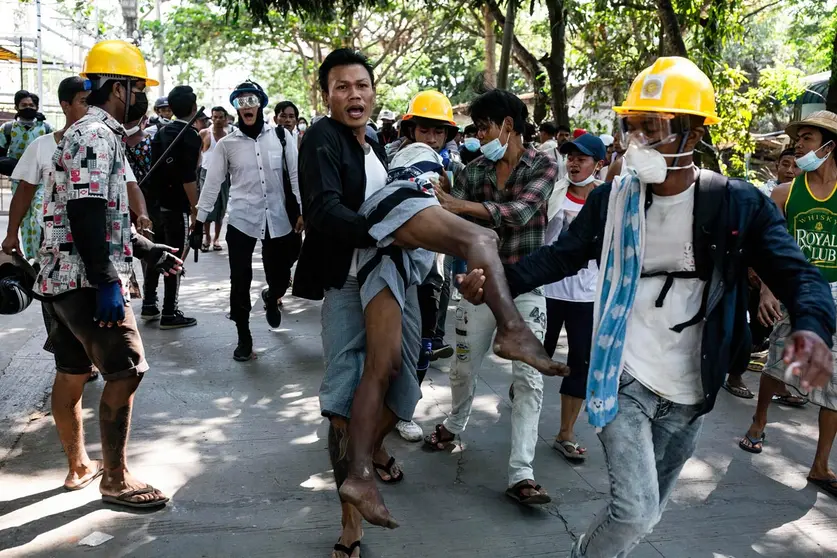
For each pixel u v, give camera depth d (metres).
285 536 3.42
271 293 6.27
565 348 6.65
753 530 3.68
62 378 3.66
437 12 25.62
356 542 3.23
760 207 2.48
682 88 2.49
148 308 7.04
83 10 21.44
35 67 19.36
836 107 9.13
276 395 5.21
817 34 21.11
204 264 9.98
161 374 5.53
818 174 4.34
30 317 6.91
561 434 4.43
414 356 3.10
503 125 3.96
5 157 6.53
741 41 11.45
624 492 2.56
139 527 3.45
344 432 3.01
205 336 6.55
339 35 24.58
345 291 3.07
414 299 3.12
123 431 3.57
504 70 12.16
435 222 2.73
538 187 3.96
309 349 6.28
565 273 2.72
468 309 4.13
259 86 5.83
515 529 3.57
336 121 3.07
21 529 3.38
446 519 3.64
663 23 9.72
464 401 4.33
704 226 2.52
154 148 6.36
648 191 2.59
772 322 4.50
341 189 2.97
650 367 2.61
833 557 3.47
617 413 2.61
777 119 18.08
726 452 4.60
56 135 4.31
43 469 3.97
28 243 5.41
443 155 5.74
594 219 2.67
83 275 3.39
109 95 3.45
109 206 3.40
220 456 4.23
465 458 4.34
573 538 3.50
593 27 12.91
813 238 4.37
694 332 2.60
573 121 14.38
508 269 2.70
